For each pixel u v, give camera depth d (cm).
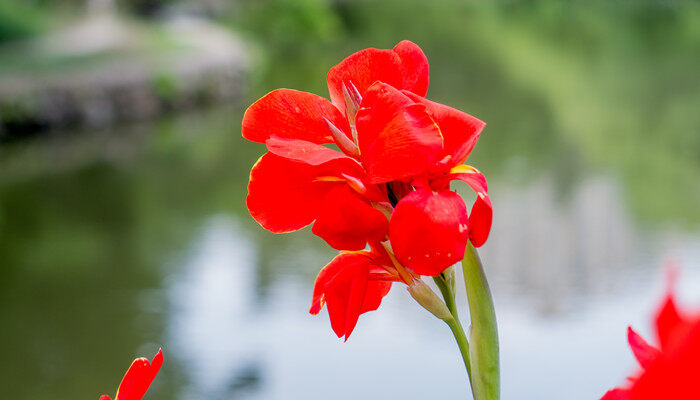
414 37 2333
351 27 2464
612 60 2034
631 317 566
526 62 1998
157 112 1280
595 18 2911
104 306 592
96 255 701
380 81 49
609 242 757
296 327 554
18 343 533
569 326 555
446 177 45
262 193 48
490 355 46
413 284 47
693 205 869
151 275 657
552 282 654
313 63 1869
